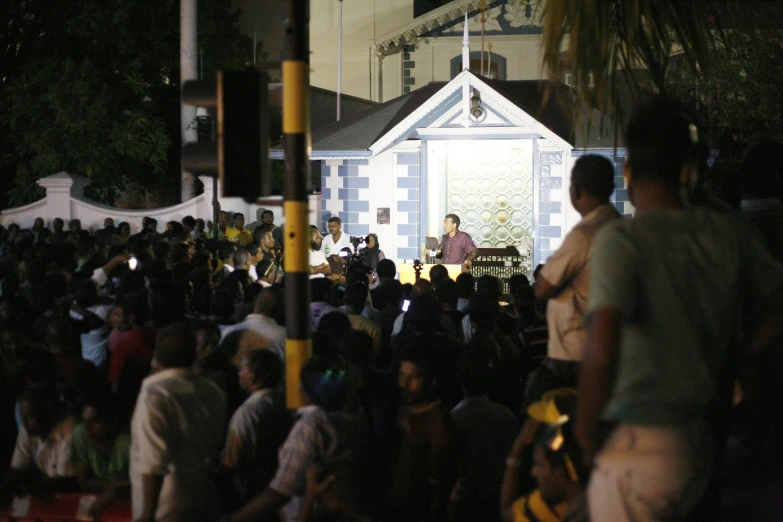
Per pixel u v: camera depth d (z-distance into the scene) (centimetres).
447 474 512
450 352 594
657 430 313
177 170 2717
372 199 1891
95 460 552
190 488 496
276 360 543
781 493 528
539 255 1825
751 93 1495
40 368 649
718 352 327
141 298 719
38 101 2452
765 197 577
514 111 1766
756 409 525
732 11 625
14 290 1050
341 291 1008
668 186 338
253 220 2277
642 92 603
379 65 3331
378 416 586
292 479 460
